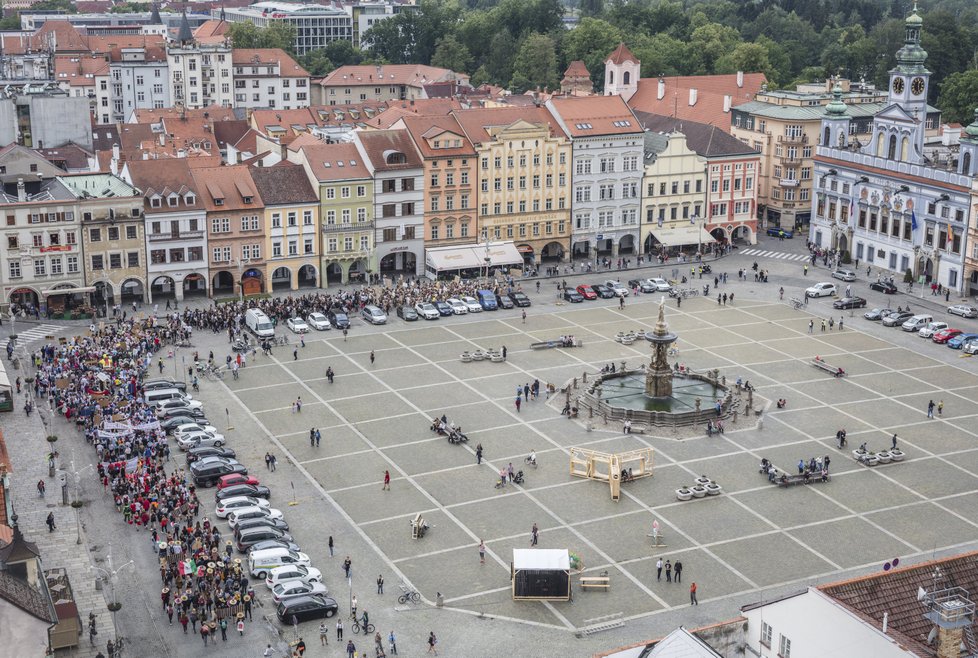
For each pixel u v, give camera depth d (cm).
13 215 19838
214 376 17538
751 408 16412
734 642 8394
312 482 14200
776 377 17800
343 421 16038
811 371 18112
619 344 19238
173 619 11131
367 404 16638
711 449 15200
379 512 13488
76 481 13912
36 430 15350
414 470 14562
